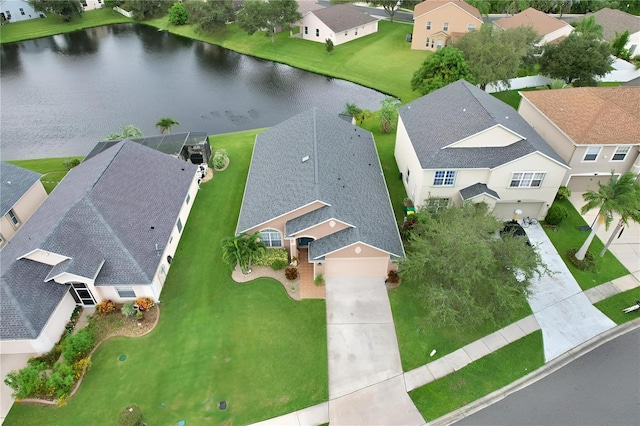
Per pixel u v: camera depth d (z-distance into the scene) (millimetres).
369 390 23062
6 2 86750
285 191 30781
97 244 26562
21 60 74812
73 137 50656
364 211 30078
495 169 30984
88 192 28203
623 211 26094
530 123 40875
